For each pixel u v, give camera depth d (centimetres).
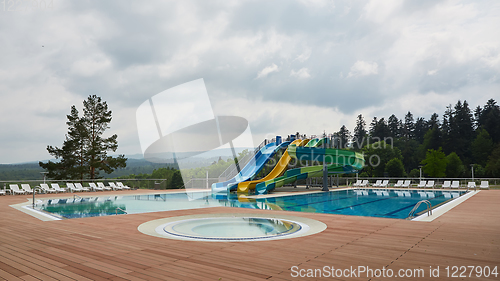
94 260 484
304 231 743
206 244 600
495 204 1354
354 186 3091
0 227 806
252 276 406
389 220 919
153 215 1050
